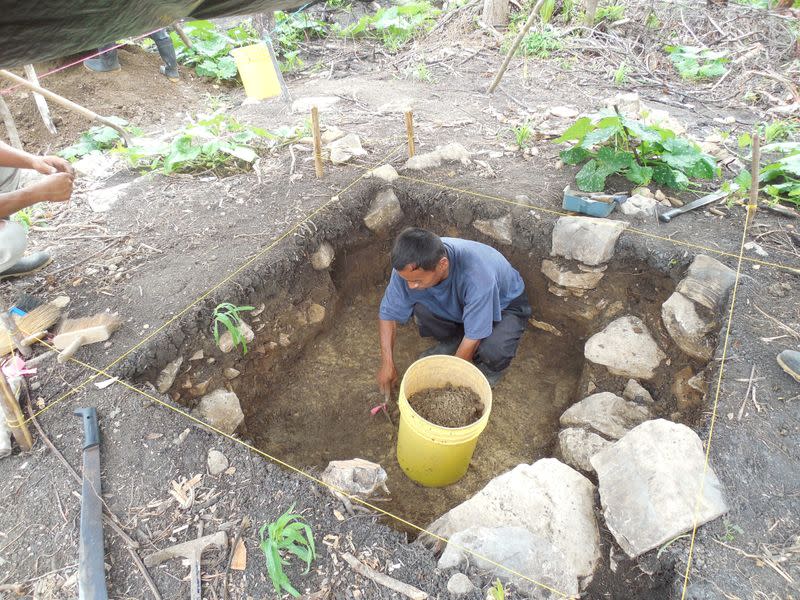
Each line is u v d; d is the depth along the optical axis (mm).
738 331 2115
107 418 1896
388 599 1444
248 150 3256
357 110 4066
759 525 1556
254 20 5109
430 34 5688
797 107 3902
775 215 2727
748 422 1812
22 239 2314
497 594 1436
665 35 5234
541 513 1714
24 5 808
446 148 3277
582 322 2932
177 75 4891
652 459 1702
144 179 3189
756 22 5113
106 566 1510
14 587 1470
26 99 4023
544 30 5324
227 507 1656
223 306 2314
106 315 2219
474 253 2334
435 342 3199
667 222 2699
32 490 1690
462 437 2049
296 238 2705
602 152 2922
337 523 1620
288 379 2906
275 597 1449
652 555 1557
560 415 2789
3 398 1690
